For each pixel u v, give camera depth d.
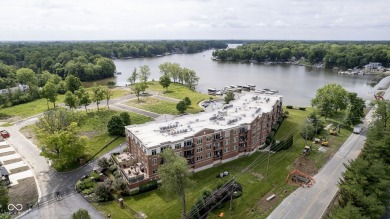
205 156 86.44
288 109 147.50
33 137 108.38
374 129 81.50
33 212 66.50
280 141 104.06
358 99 123.50
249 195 73.81
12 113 137.25
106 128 116.19
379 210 56.69
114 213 66.75
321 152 98.00
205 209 66.06
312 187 77.75
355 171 63.38
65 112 99.31
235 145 92.56
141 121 124.12
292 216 65.94
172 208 68.88
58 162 82.75
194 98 167.62
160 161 78.06
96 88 138.38
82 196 73.25
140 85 165.88
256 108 109.56
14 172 83.62
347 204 54.97
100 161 85.62
